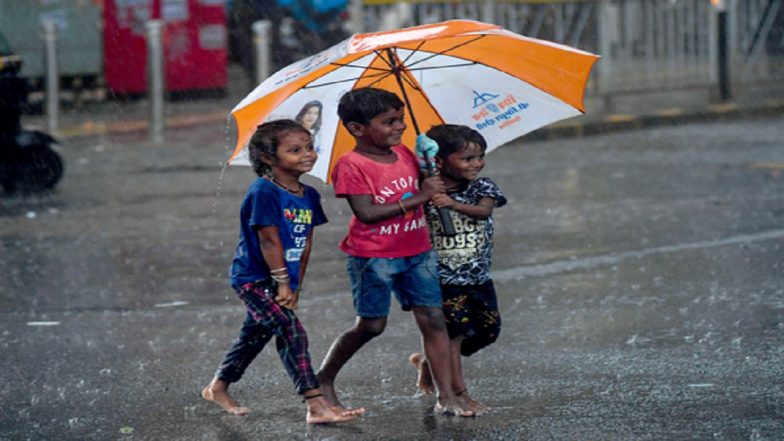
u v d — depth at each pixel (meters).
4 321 19.53
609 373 15.46
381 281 13.27
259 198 13.12
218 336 18.31
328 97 13.90
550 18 49.56
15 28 51.41
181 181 36.47
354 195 13.15
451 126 13.62
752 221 27.50
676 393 14.40
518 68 13.86
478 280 13.75
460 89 14.15
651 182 34.47
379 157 13.32
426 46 13.73
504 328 18.23
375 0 47.94
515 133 13.98
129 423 13.91
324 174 14.06
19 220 30.17
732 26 55.94
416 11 47.72
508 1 48.41
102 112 52.62
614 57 51.72
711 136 46.56
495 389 14.89
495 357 16.50
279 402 14.64
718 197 31.30
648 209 29.67
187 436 13.33
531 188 33.88
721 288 20.50
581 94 13.62
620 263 23.12
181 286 22.17
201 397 14.97
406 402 14.44
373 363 16.41
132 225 29.08
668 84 53.53
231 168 39.19
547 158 41.00
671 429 12.98
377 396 14.77
